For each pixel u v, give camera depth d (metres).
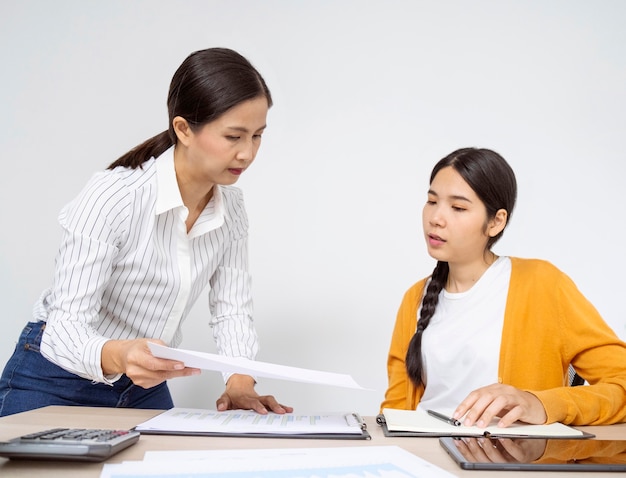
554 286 1.26
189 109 1.03
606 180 2.08
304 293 2.08
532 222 2.08
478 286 1.32
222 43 2.13
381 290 2.08
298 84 2.12
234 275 1.35
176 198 1.13
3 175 2.11
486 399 0.89
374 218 2.09
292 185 2.11
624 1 2.10
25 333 1.20
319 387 2.05
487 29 2.11
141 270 1.16
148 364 0.84
